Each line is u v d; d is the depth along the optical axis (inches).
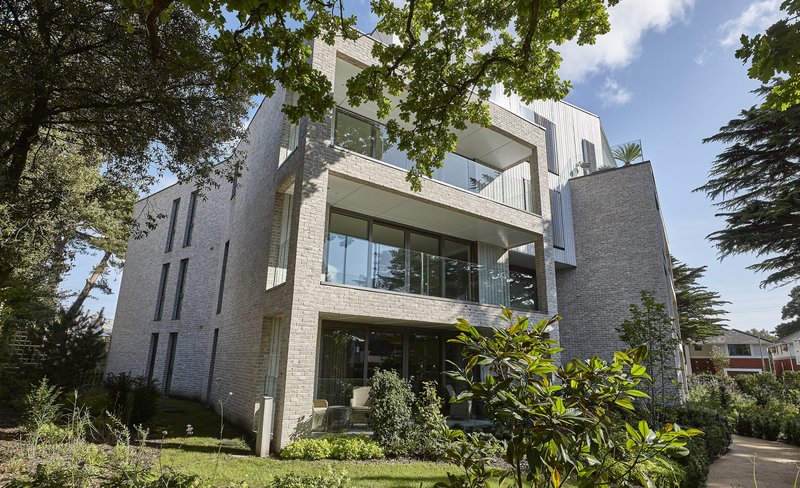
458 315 438.6
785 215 638.5
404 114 295.9
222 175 450.0
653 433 97.0
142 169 397.4
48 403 312.0
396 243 501.7
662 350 404.8
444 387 493.7
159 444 321.4
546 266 530.6
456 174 483.8
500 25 269.0
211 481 191.5
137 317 819.4
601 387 103.0
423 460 311.0
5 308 478.3
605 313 653.9
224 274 634.8
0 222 288.2
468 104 311.4
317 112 235.6
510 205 514.0
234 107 396.5
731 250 705.6
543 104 720.3
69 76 319.9
